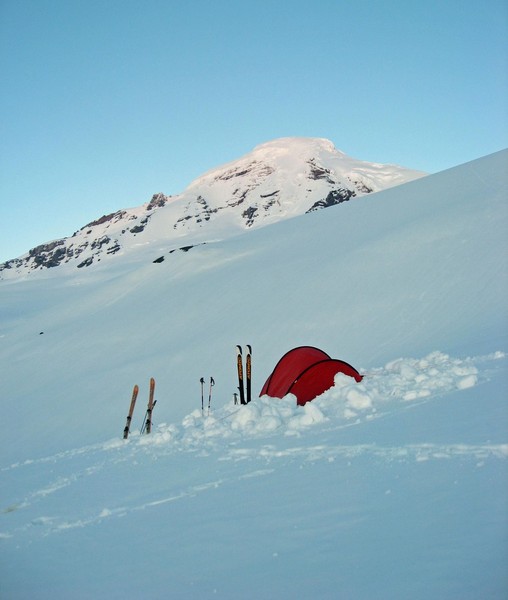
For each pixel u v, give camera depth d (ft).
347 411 34.88
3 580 17.87
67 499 28.63
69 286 560.61
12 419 107.65
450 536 14.40
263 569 14.93
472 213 136.56
